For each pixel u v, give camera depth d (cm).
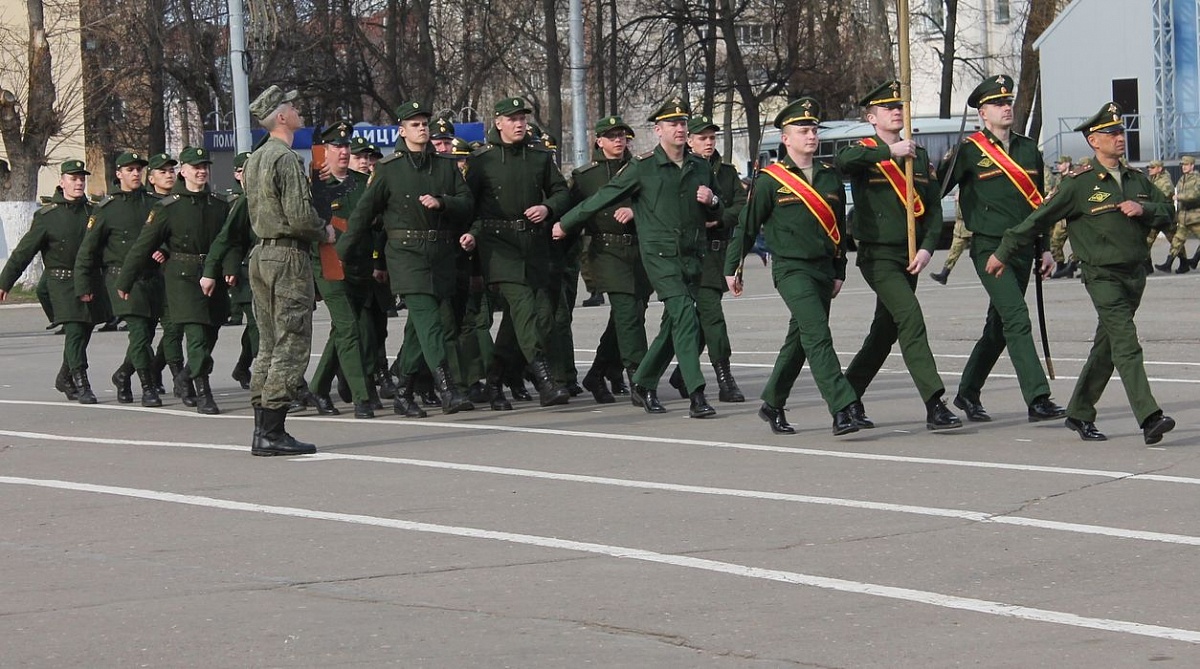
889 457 1111
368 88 5031
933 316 2262
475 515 939
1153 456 1086
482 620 704
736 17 5472
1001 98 1249
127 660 655
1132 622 680
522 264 1406
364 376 1414
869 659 634
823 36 5325
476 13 5122
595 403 1488
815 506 941
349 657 652
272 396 1178
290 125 1177
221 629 698
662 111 1324
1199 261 3012
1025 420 1278
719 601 729
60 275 1617
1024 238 1150
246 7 4372
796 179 1188
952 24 5638
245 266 1661
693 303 1340
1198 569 772
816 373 1191
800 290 1194
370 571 802
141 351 1576
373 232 1430
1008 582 754
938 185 1229
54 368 2053
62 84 4344
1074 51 4984
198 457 1196
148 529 921
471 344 1478
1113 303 1120
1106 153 1123
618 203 1358
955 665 625
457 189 1369
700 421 1330
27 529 930
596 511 944
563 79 6075
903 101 1205
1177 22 4784
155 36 4403
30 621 718
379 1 5100
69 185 1625
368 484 1053
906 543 839
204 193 1482
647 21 5322
